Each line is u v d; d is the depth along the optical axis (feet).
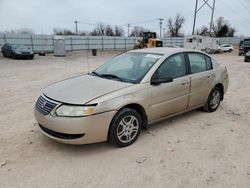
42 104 12.16
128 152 12.16
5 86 29.48
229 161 11.44
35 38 108.99
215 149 12.59
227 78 19.26
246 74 41.24
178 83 14.73
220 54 122.93
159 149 12.48
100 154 11.94
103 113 11.48
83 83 13.33
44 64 62.69
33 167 10.79
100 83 13.12
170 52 15.03
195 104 16.62
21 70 48.01
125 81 13.37
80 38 130.41
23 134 14.12
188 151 12.33
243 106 20.43
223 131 14.89
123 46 151.33
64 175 10.25
